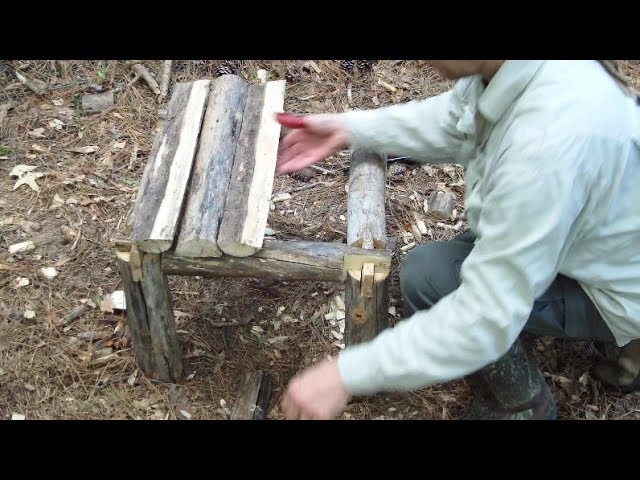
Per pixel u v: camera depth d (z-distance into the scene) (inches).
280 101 81.8
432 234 99.5
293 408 55.7
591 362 84.7
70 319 86.1
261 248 68.4
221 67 121.9
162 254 68.3
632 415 79.8
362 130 73.2
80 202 100.4
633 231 56.6
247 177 72.2
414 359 52.4
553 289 65.4
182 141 75.9
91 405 78.2
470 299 51.5
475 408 76.2
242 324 86.7
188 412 78.3
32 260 92.4
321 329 86.9
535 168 47.8
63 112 113.2
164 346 76.0
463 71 54.0
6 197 100.3
